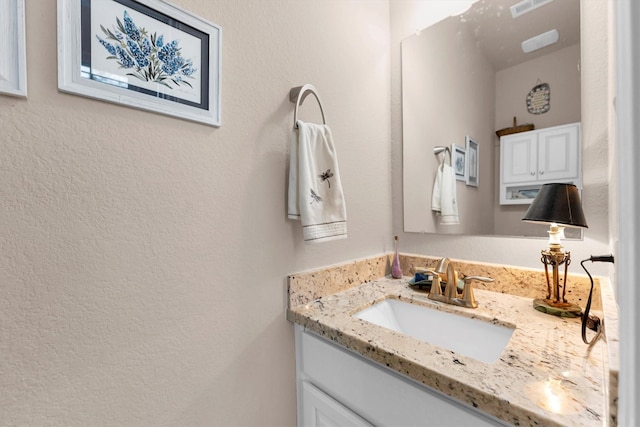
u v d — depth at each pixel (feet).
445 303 3.17
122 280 2.04
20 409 1.69
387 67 4.48
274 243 2.97
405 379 2.14
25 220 1.69
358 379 2.46
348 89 3.83
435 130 4.04
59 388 1.81
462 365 1.98
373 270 4.08
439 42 3.99
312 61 3.35
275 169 2.97
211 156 2.49
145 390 2.15
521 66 3.33
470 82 3.69
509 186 3.41
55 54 1.77
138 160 2.10
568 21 3.04
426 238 4.17
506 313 2.83
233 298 2.64
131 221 2.07
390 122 4.52
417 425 2.06
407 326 3.37
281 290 3.02
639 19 0.71
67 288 1.83
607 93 2.75
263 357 2.87
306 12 3.30
